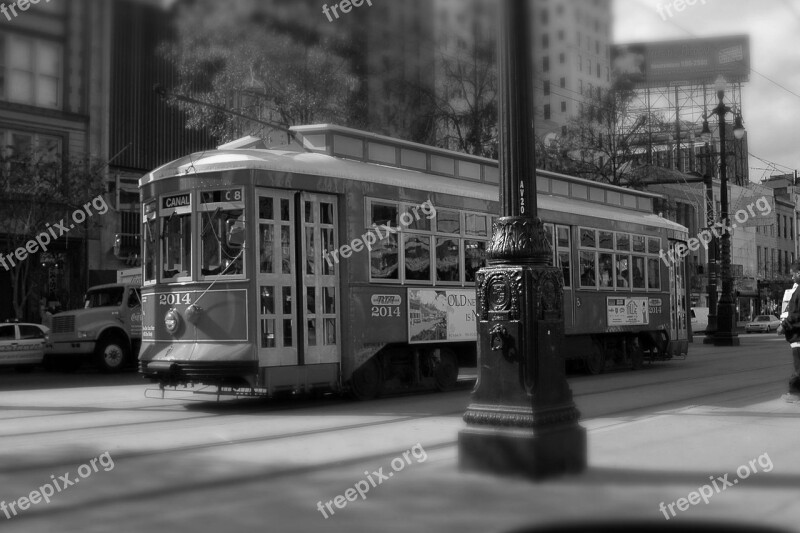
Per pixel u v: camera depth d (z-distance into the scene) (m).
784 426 9.84
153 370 12.66
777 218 70.00
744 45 49.62
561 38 34.91
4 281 28.58
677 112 51.00
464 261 15.38
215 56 25.06
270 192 12.49
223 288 12.24
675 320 21.95
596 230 18.92
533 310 7.11
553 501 6.22
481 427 7.20
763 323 54.94
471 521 5.75
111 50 31.08
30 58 28.95
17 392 16.48
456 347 15.61
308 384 12.64
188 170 12.63
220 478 7.34
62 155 26.64
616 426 9.91
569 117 35.69
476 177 16.94
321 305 12.96
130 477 7.42
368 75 26.50
